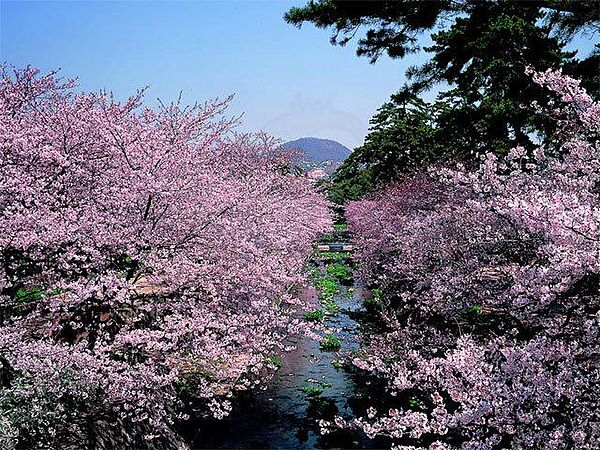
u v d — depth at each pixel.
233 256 8.42
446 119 20.22
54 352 6.00
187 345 7.38
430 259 10.80
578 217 5.19
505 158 8.59
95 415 6.63
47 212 6.89
